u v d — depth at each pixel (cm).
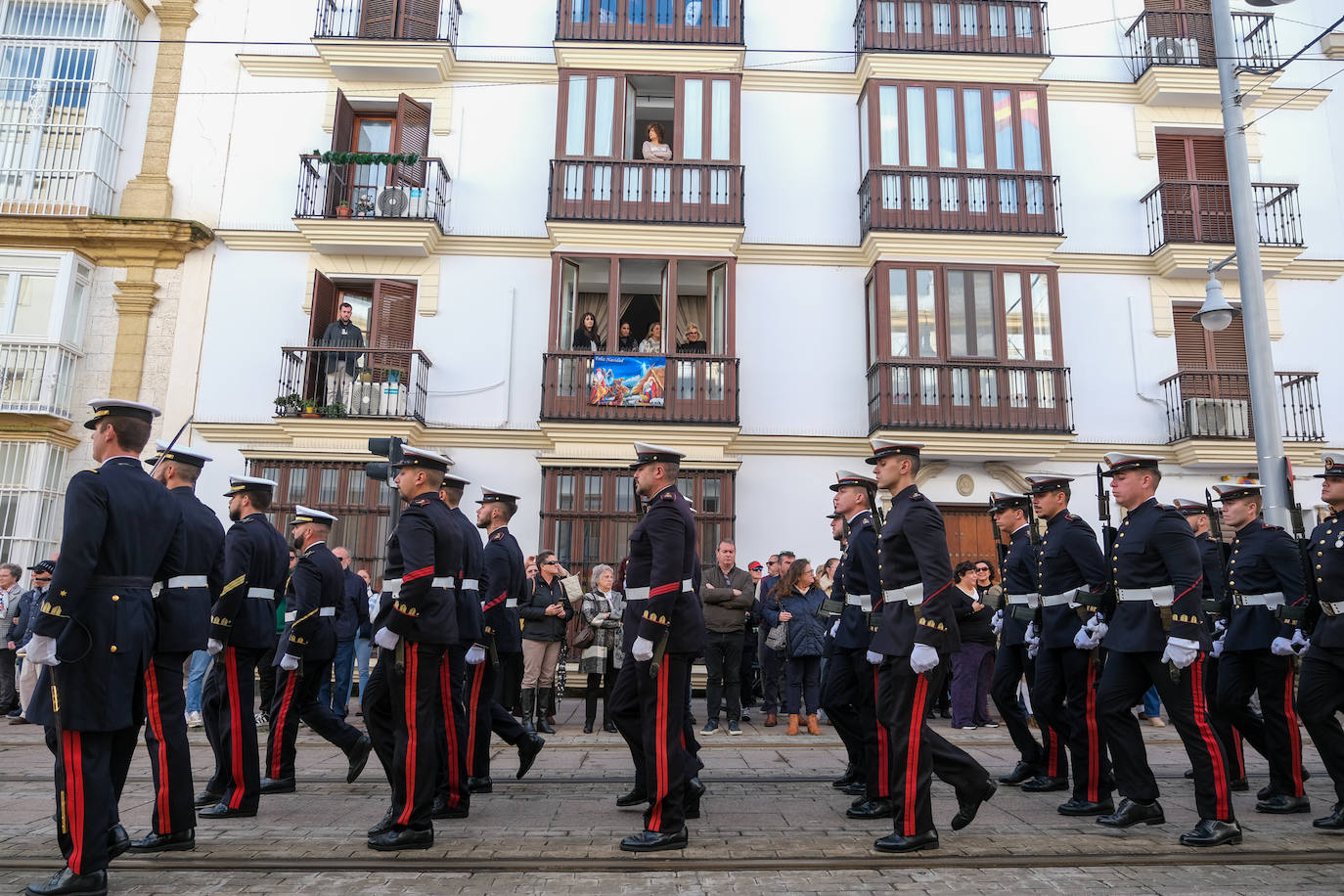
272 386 1403
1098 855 466
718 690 938
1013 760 771
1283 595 598
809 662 934
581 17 1488
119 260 1430
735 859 455
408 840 471
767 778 691
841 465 1423
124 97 1485
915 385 1375
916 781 479
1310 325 1481
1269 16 1484
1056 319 1409
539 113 1501
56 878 400
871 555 575
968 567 999
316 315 1396
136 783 669
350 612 1003
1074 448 1419
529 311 1445
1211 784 492
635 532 534
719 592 928
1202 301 1479
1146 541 524
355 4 1511
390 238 1410
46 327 1372
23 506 1322
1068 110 1525
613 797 615
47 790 643
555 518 1348
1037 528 665
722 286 1434
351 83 1498
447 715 553
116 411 456
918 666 470
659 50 1466
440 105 1498
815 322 1458
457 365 1421
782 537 1395
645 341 1426
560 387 1374
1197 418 1401
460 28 1523
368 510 1341
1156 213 1487
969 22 1515
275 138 1480
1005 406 1375
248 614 564
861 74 1501
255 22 1516
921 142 1459
